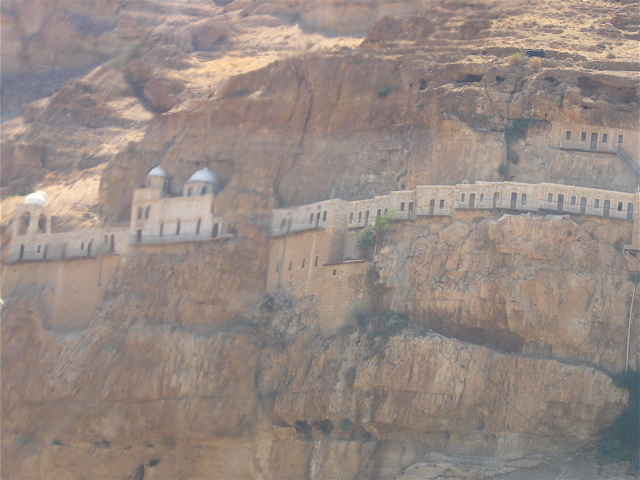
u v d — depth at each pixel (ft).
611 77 245.04
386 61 274.57
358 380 223.51
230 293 261.85
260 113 288.10
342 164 267.59
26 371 279.69
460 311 220.64
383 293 234.38
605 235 219.82
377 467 219.82
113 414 260.42
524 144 240.53
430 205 235.61
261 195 272.31
